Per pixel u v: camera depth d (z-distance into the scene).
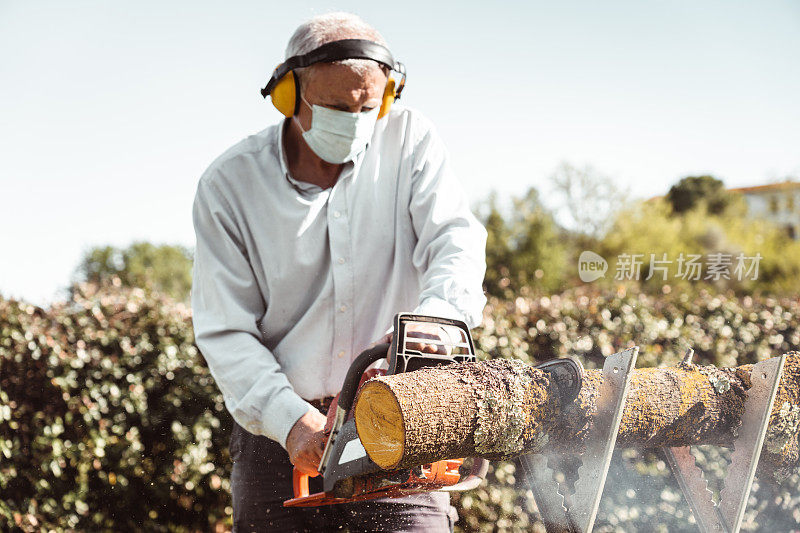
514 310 4.76
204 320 1.98
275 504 1.97
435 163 2.00
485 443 1.33
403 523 1.89
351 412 1.51
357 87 1.78
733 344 4.89
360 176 1.96
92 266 30.94
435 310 1.69
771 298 5.42
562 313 4.70
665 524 3.94
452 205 1.96
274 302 1.98
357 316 1.97
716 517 1.52
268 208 1.95
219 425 4.40
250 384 1.87
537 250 26.00
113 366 4.28
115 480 4.23
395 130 2.00
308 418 1.75
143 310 4.48
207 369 4.42
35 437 4.11
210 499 4.39
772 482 1.64
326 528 1.96
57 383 4.14
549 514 1.46
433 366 1.45
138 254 31.06
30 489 4.11
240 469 2.02
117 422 4.25
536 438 1.35
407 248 2.00
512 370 1.36
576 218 26.61
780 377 1.51
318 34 1.80
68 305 4.48
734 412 1.50
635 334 4.74
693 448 3.87
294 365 1.97
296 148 1.95
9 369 4.15
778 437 1.55
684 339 4.82
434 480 1.48
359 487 1.46
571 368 1.35
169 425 4.34
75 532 4.14
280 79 1.84
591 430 1.36
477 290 1.81
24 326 4.21
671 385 1.48
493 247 26.69
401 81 1.95
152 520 4.31
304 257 1.94
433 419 1.26
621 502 3.98
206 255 1.98
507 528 3.97
